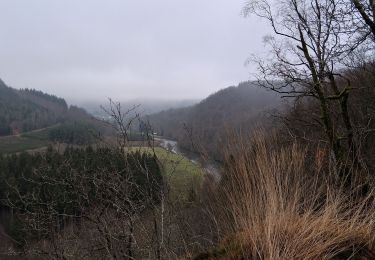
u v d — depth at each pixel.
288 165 3.23
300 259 2.51
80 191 4.73
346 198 3.26
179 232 3.55
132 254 4.06
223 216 3.32
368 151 5.63
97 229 4.32
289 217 2.81
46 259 5.30
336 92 6.55
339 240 2.68
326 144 4.89
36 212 5.34
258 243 2.67
